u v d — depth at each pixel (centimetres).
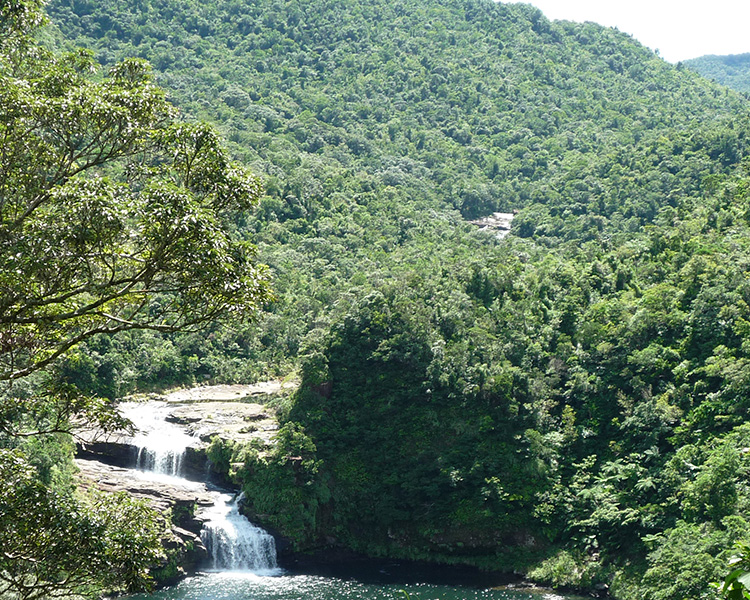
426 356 11038
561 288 12888
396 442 10719
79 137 3303
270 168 19712
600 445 10275
